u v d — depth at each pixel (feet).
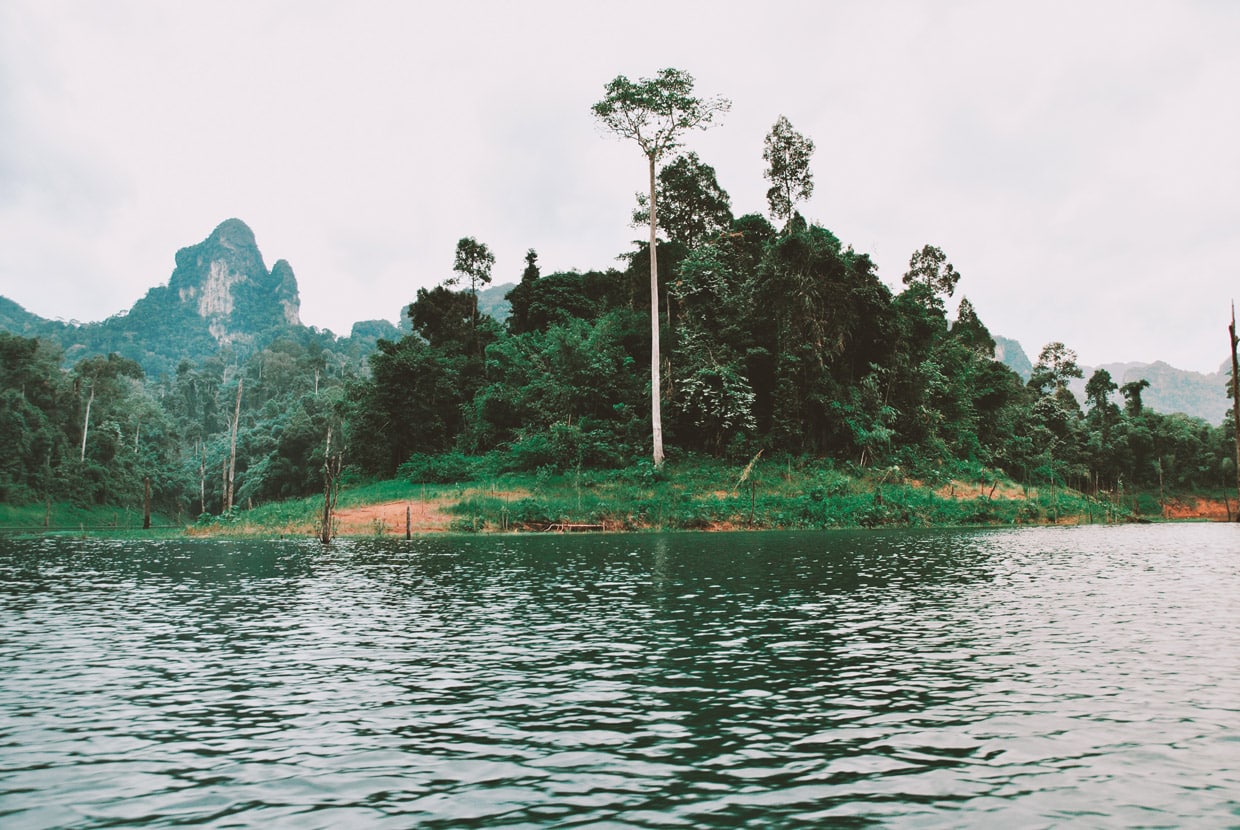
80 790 19.45
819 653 34.71
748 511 135.13
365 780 20.03
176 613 46.75
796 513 137.49
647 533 123.54
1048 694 27.91
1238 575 63.87
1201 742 22.72
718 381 169.48
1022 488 183.62
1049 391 319.27
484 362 220.23
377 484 178.91
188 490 364.17
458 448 194.08
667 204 222.69
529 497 141.79
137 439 347.56
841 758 21.48
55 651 36.01
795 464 163.12
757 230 217.56
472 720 25.17
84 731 24.26
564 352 180.24
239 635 39.70
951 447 193.06
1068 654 34.35
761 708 26.37
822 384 166.61
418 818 17.61
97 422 316.40
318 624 42.73
